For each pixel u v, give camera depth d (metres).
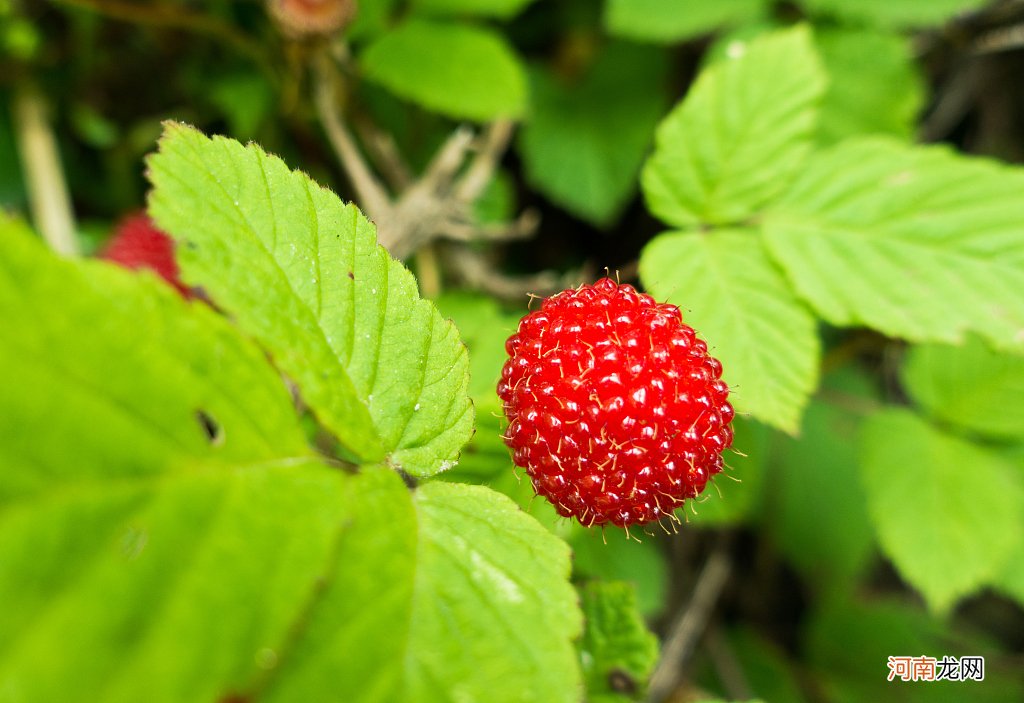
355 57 0.18
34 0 0.18
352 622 0.11
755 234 0.15
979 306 0.15
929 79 0.22
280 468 0.11
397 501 0.11
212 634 0.10
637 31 0.19
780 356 0.14
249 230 0.12
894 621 0.20
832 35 0.19
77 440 0.10
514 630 0.11
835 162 0.16
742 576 0.21
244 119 0.19
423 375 0.12
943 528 0.17
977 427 0.17
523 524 0.11
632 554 0.16
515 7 0.18
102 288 0.10
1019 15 0.20
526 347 0.13
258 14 0.19
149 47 0.19
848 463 0.20
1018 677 0.20
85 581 0.10
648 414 0.12
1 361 0.10
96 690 0.09
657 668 0.18
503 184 0.20
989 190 0.15
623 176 0.20
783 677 0.20
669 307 0.13
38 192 0.19
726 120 0.16
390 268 0.12
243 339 0.11
